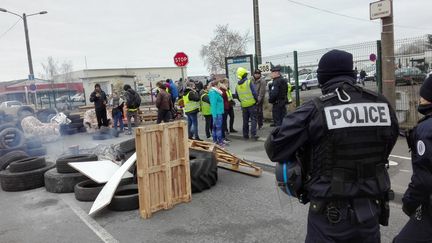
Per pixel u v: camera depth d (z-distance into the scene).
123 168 6.23
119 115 15.39
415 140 2.62
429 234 2.68
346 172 2.30
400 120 9.16
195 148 7.39
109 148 8.96
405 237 2.82
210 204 5.85
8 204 6.58
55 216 5.77
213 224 5.04
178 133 5.88
